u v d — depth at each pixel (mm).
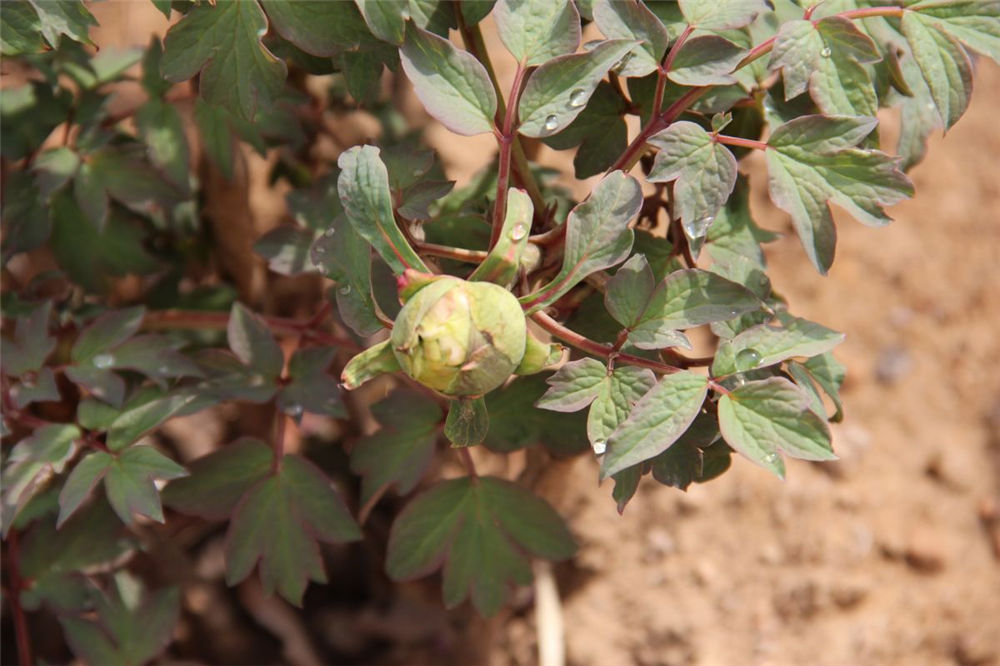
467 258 887
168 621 997
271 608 1287
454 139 1462
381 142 1068
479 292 802
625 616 1303
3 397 947
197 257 1151
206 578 1275
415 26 848
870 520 1341
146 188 997
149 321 1030
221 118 997
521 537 970
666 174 850
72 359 950
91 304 1023
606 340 896
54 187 988
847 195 846
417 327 797
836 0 865
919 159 914
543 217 903
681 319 848
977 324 1464
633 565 1320
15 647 1224
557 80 845
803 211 849
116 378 945
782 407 833
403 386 1186
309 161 1177
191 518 1081
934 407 1420
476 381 802
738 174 907
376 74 888
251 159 1358
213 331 1093
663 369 851
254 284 1202
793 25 851
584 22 928
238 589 1283
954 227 1527
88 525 994
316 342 999
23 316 981
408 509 963
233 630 1273
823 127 848
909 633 1280
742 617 1300
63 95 1007
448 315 797
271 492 965
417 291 812
